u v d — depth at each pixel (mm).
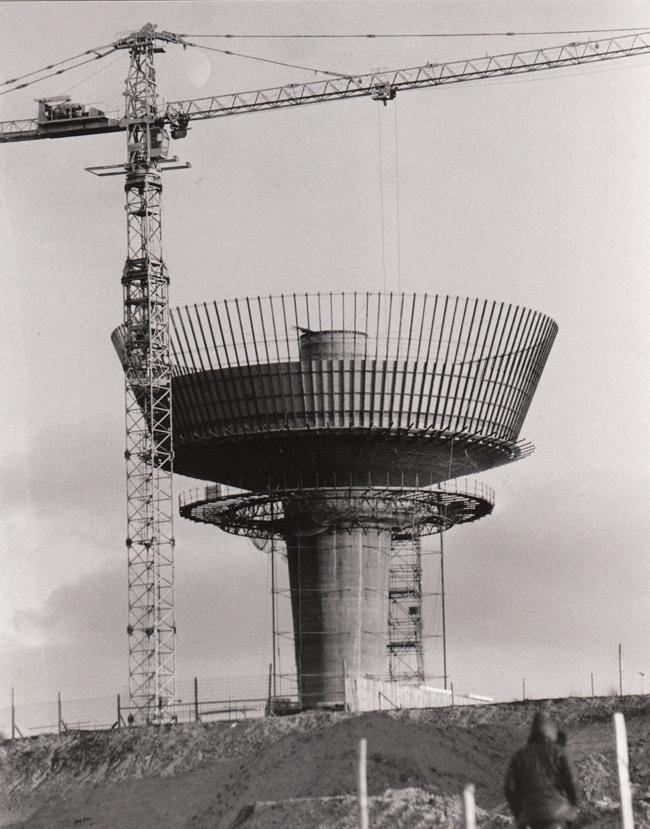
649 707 79125
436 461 106000
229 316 103688
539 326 106875
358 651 102625
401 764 72938
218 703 95438
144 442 108188
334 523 103875
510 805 35062
